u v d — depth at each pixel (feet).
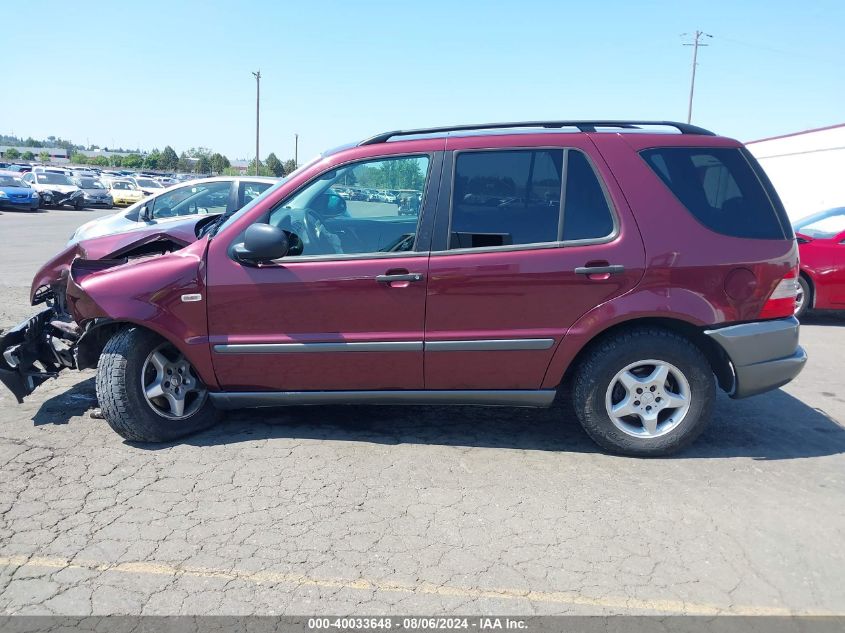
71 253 17.21
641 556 10.00
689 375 12.87
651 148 12.90
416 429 14.71
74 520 10.69
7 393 16.83
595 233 12.66
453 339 12.83
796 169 73.97
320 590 9.08
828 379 19.47
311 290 12.81
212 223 17.58
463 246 12.75
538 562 9.80
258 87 171.94
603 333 13.05
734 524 10.94
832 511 11.40
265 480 12.12
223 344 13.07
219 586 9.13
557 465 13.00
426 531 10.55
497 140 12.94
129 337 13.08
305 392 13.46
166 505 11.19
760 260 12.67
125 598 8.86
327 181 13.28
